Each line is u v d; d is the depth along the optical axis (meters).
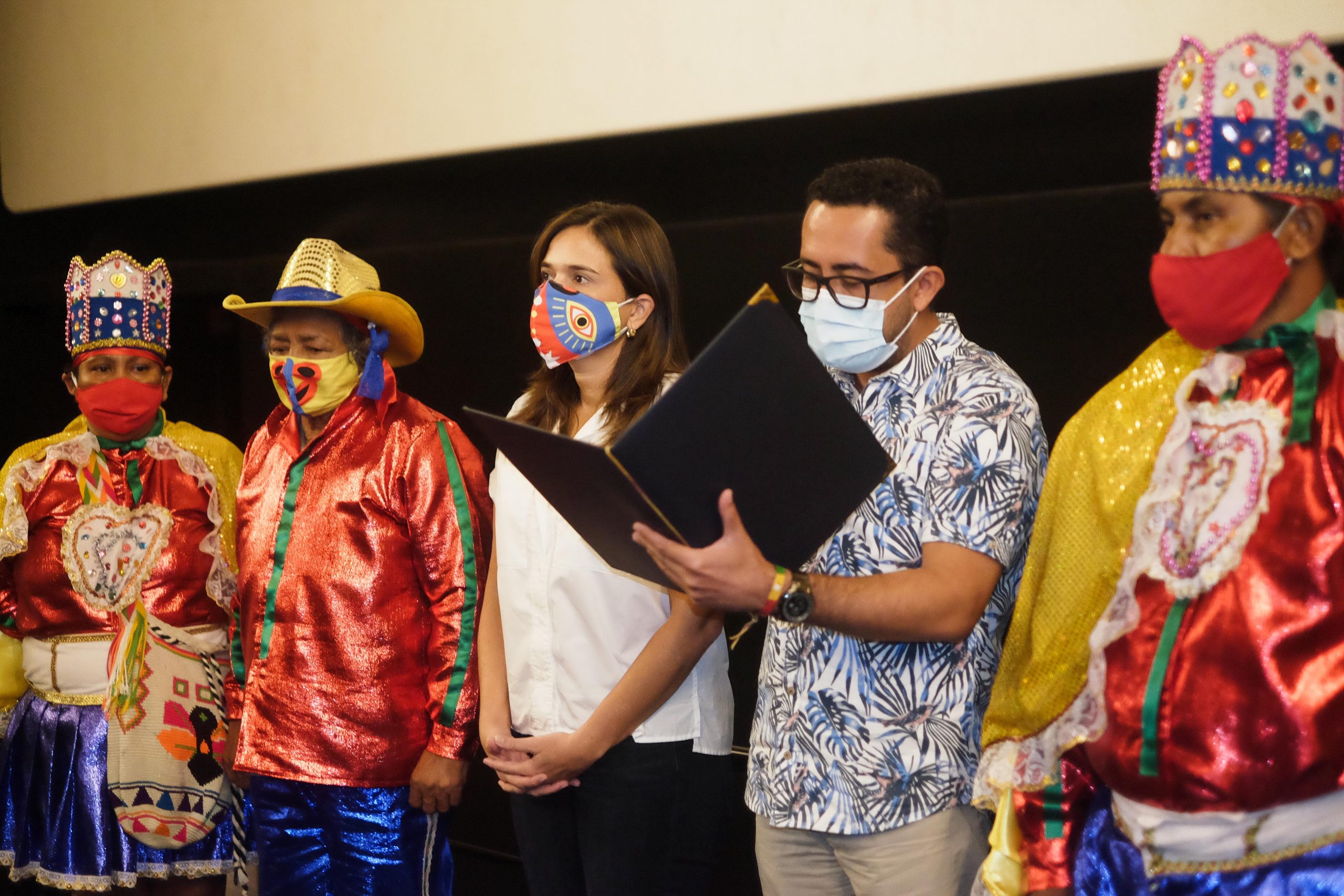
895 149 4.05
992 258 3.85
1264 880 1.95
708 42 4.18
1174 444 2.07
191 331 6.21
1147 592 2.10
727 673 3.11
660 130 4.35
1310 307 1.98
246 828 4.05
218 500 4.05
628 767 2.89
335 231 5.57
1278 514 1.94
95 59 5.93
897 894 2.48
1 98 6.34
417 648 3.38
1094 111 3.59
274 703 3.36
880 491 2.54
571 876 3.04
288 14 5.24
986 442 2.39
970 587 2.35
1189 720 2.00
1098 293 3.67
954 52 3.67
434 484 3.33
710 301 4.56
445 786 3.23
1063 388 3.76
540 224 5.03
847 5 3.88
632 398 2.99
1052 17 3.48
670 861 2.93
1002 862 2.30
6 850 4.07
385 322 3.46
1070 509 2.24
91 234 6.34
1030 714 2.27
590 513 2.45
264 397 6.07
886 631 2.32
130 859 3.92
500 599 3.12
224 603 4.02
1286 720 1.90
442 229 5.30
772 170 4.37
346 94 5.13
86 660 3.95
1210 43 3.22
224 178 5.56
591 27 4.44
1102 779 2.21
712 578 2.25
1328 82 1.94
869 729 2.49
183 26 5.59
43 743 4.00
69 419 6.81
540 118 4.61
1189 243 1.98
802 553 2.36
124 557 3.94
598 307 2.99
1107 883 2.17
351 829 3.32
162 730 3.87
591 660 2.95
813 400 2.17
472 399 5.28
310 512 3.37
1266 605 1.93
